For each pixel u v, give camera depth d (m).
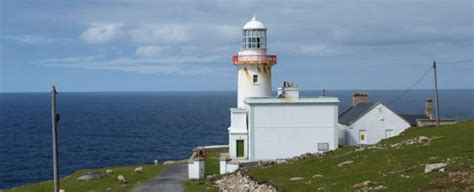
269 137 66.44
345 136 70.88
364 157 48.09
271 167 52.56
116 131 178.62
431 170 34.34
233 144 68.19
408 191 30.08
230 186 47.16
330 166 46.94
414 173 35.19
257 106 66.31
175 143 144.25
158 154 123.50
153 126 198.38
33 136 163.12
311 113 66.81
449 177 31.33
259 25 76.25
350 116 73.81
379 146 55.09
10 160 116.19
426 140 52.09
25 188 53.59
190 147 135.50
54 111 31.47
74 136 162.88
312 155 59.56
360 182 36.19
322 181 39.41
